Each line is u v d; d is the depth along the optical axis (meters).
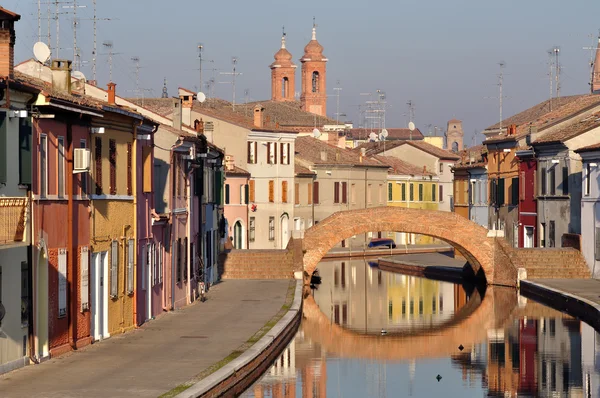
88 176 64.25
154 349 64.44
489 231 135.00
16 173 53.59
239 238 170.12
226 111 195.38
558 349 83.31
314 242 134.38
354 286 142.38
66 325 60.84
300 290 111.06
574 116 153.50
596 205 123.44
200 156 102.94
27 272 54.88
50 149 57.84
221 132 177.75
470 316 106.38
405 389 68.50
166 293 87.50
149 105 159.12
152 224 81.00
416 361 79.75
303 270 129.75
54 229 58.34
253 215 181.00
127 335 71.19
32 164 54.84
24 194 54.41
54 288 58.62
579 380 70.75
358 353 83.50
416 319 106.00
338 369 75.56
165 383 52.00
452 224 135.12
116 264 70.25
